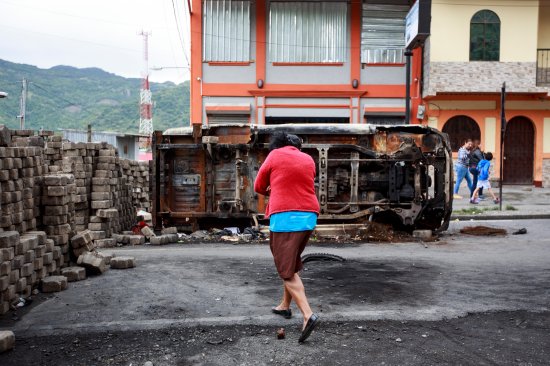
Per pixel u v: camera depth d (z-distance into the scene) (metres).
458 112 23.84
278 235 5.11
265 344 4.91
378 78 23.81
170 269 8.05
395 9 23.62
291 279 5.05
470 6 22.95
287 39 23.64
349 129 11.78
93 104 165.75
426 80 23.19
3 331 4.95
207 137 11.71
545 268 8.18
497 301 6.25
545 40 25.08
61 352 4.77
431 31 22.92
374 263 8.57
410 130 11.94
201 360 4.57
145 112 57.25
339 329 5.29
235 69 23.58
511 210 16.09
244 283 7.12
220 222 12.42
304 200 5.16
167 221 12.20
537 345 4.87
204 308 5.97
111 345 4.93
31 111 117.12
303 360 4.54
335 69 23.72
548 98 23.48
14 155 6.81
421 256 9.34
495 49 23.11
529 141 24.16
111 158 11.59
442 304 6.11
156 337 5.12
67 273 7.23
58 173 8.94
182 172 12.12
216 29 23.48
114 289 6.81
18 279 6.15
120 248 10.70
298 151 5.40
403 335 5.12
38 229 7.60
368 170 11.98
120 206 12.64
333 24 23.64
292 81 23.73
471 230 12.62
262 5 23.42
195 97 23.64
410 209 11.75
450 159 11.84
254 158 11.95
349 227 11.70
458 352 4.70
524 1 22.95
